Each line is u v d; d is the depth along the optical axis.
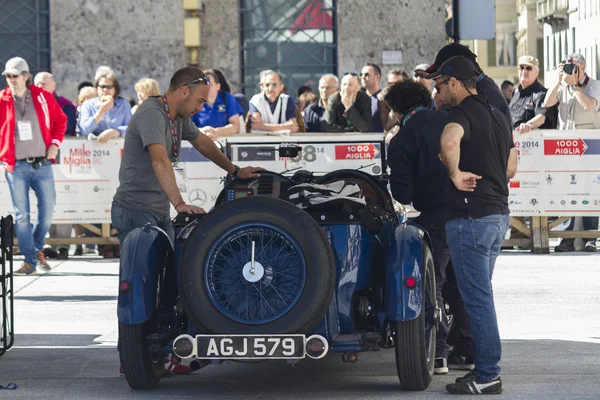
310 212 8.66
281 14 23.59
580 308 12.84
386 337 8.88
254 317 8.23
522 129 17.52
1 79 23.38
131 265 8.66
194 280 8.21
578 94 17.48
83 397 8.83
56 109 16.42
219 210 8.28
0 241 9.89
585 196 17.55
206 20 23.61
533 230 18.03
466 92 8.65
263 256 8.24
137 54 23.36
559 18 49.91
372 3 23.61
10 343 9.88
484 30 14.78
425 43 23.86
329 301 8.18
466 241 8.50
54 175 17.80
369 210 9.09
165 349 8.71
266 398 8.70
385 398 8.60
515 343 10.90
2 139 16.11
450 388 8.75
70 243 18.08
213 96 17.11
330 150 10.71
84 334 11.70
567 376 9.35
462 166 8.47
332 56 23.62
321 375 9.61
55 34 23.23
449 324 10.44
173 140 9.54
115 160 17.75
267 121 17.58
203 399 8.69
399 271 8.50
